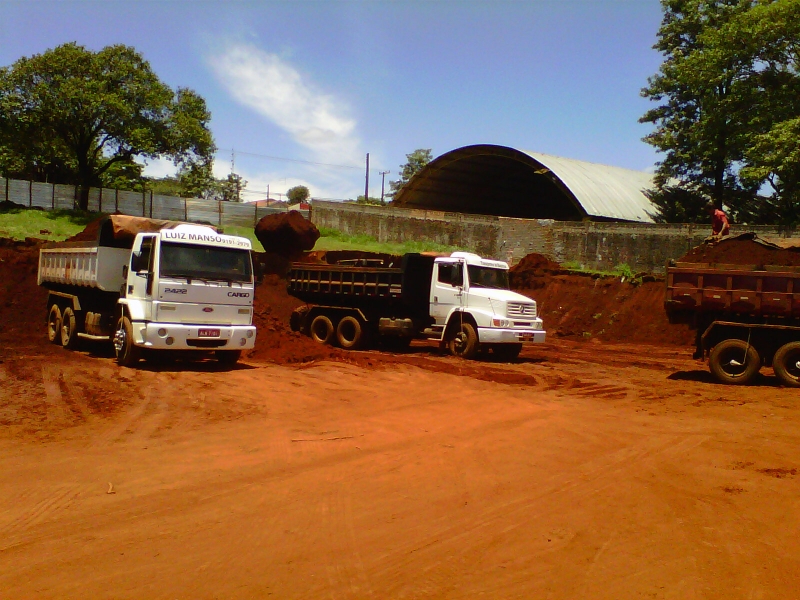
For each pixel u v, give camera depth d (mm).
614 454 8609
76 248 17203
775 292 14523
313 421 10297
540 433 9750
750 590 4742
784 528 5992
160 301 14289
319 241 42562
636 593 4668
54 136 41531
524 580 4848
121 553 5211
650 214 45250
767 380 15594
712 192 41219
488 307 18594
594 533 5816
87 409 10609
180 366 15273
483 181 55188
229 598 4492
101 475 7254
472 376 15594
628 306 26906
